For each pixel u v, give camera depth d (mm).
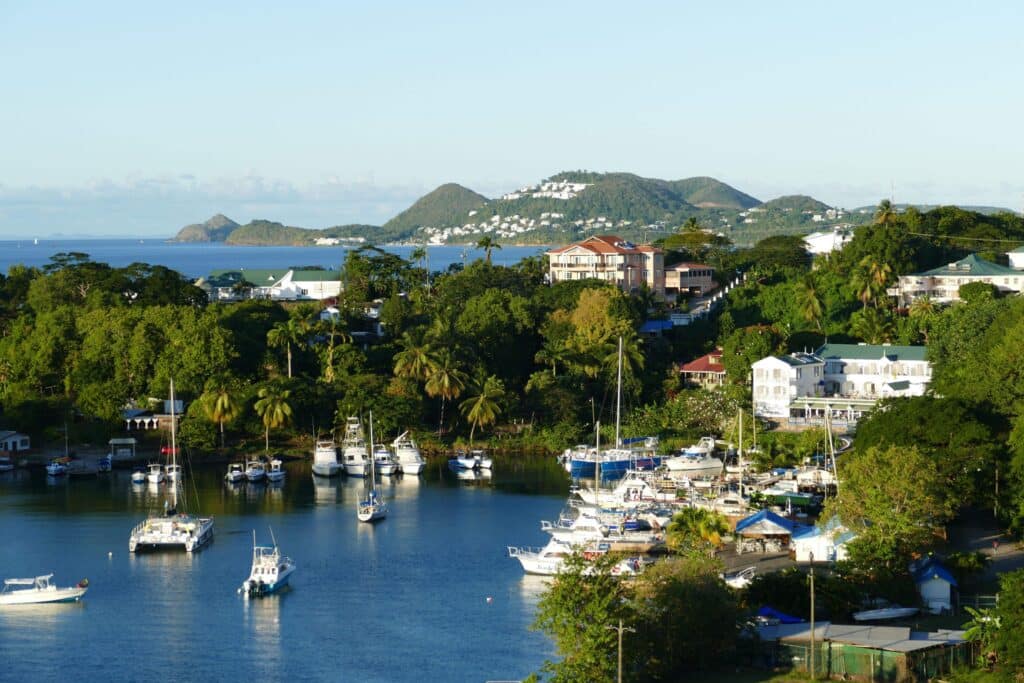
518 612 127250
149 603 132250
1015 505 144375
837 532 130500
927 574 118000
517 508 178000
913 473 127938
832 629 105875
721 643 102188
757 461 192125
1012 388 161125
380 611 128125
